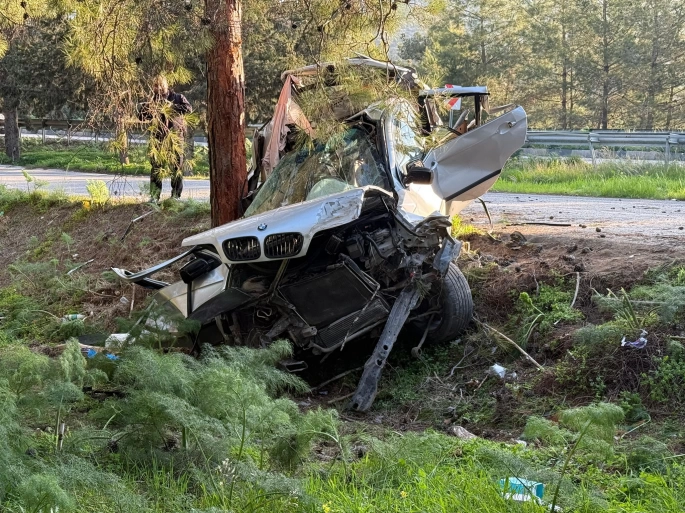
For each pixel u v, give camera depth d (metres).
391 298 6.71
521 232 9.05
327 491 4.25
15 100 31.09
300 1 7.64
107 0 8.22
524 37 35.84
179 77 8.84
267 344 6.38
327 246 6.36
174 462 4.56
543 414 5.75
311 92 7.07
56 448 4.56
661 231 8.78
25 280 11.09
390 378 6.87
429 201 7.32
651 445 4.66
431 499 3.99
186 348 6.86
